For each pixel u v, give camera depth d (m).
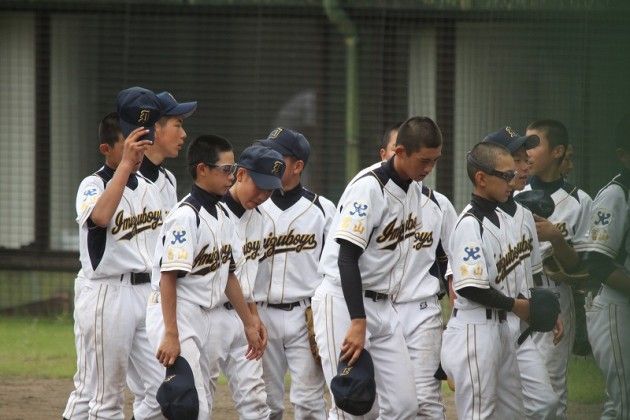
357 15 43.72
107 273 22.25
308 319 24.05
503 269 20.89
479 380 20.53
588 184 24.44
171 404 20.20
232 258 22.03
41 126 46.94
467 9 42.50
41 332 41.16
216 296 21.58
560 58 32.84
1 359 36.16
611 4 17.28
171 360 20.53
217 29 45.78
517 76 40.38
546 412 21.98
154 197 23.30
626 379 20.28
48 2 46.28
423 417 23.39
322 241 24.47
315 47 45.38
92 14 46.38
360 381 20.22
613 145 19.09
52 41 46.75
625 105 17.20
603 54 18.14
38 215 46.81
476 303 20.67
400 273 21.64
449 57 43.03
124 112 22.03
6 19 46.88
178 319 21.06
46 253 46.44
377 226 21.02
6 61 46.97
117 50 46.44
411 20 43.53
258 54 45.44
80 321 22.41
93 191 22.39
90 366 22.39
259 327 22.77
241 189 22.48
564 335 24.14
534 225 22.12
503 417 21.17
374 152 44.16
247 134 46.03
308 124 45.69
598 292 21.06
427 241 23.78
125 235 22.42
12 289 45.81
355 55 43.88
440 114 43.41
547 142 24.62
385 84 43.94
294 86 45.66
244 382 23.22
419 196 21.67
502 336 20.81
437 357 23.58
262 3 45.28
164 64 46.06
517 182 22.77
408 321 23.62
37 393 31.20
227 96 46.03
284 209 24.22
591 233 20.58
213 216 21.39
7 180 47.03
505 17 41.19
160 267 21.08
